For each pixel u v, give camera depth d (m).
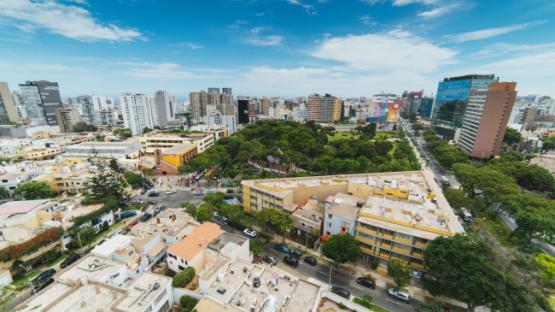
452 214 67.69
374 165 136.00
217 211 89.94
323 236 75.12
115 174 117.81
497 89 153.25
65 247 71.75
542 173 110.88
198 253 57.25
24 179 112.62
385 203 74.81
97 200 88.12
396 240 61.81
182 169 132.12
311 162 147.12
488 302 47.22
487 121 157.38
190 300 47.12
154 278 49.09
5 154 159.75
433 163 165.25
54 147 174.88
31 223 72.00
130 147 170.00
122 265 53.00
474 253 50.31
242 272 49.28
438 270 52.44
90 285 45.75
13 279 60.41
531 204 81.75
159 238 66.12
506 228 86.00
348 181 95.62
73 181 112.25
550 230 68.25
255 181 96.00
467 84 199.88
